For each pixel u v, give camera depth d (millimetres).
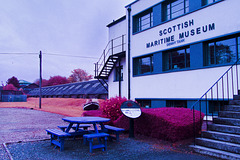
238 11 8734
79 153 5262
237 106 5922
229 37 9133
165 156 4996
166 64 12117
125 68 15727
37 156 4957
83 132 6480
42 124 10398
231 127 5312
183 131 6289
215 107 9375
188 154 5133
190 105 10297
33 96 61438
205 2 10273
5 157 4816
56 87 52875
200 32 10117
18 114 15945
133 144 6207
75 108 22469
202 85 9820
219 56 9484
